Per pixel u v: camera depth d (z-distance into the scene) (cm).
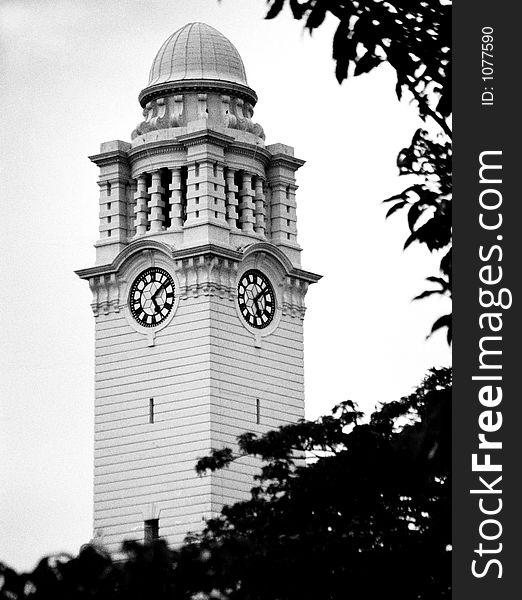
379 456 11881
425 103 4112
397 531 11375
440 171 4122
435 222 4100
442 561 10962
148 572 3872
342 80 4062
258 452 14262
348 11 4009
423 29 4047
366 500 11688
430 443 3969
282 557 11019
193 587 3959
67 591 3741
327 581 10962
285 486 13250
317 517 12344
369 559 11094
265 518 13088
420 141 4128
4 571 3712
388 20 4031
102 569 3803
